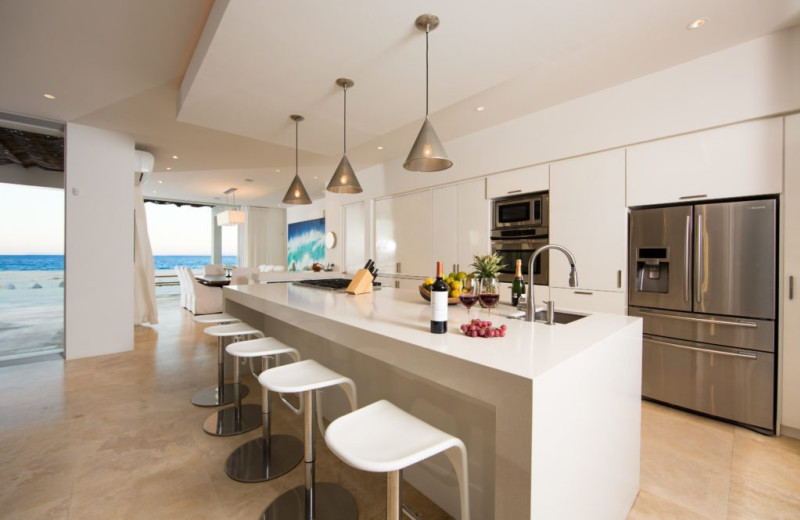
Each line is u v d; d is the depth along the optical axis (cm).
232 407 262
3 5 196
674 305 258
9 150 449
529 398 89
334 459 198
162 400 276
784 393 219
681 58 242
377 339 136
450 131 381
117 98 314
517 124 344
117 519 152
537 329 144
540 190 331
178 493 169
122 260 405
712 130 240
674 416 251
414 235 462
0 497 164
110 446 209
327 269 615
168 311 688
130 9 201
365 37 184
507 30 179
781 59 212
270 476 179
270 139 338
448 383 109
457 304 211
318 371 159
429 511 156
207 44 198
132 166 409
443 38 185
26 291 824
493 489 131
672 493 170
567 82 275
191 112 278
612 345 135
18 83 287
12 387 302
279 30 177
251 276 448
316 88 237
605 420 131
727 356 237
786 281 216
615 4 163
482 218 381
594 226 296
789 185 214
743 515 155
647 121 264
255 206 1045
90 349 389
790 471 186
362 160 497
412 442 100
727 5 188
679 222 254
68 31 221
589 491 121
